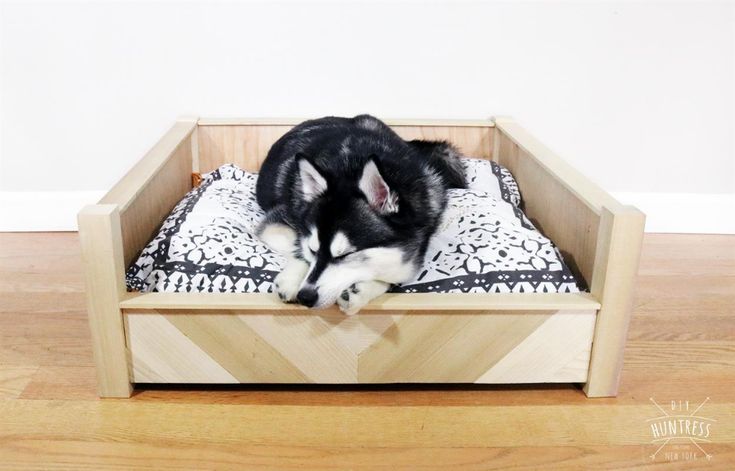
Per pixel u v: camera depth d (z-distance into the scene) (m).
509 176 1.33
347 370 0.96
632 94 1.45
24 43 1.37
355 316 0.92
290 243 0.98
